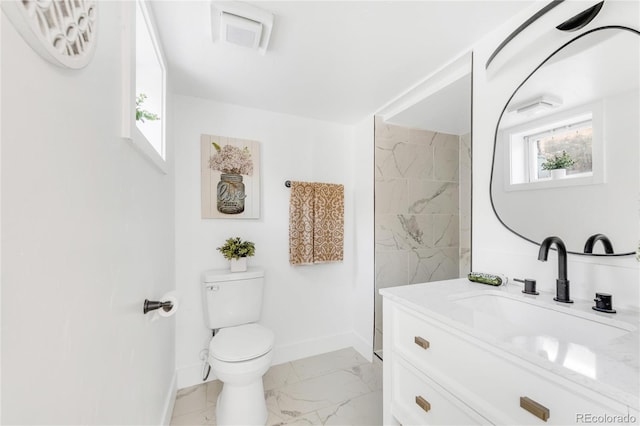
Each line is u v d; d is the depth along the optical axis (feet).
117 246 2.32
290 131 7.27
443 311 2.86
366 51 4.55
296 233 7.05
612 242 2.86
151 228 3.65
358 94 6.14
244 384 4.64
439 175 8.21
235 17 3.64
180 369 5.97
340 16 3.72
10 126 1.08
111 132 2.19
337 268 7.81
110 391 2.13
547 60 3.38
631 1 2.70
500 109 3.99
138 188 3.01
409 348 3.34
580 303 3.01
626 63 2.73
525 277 3.69
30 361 1.19
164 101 4.52
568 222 3.22
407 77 5.39
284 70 5.11
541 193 3.49
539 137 3.49
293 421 4.92
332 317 7.73
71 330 1.54
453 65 4.95
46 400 1.29
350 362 7.05
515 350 2.09
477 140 4.36
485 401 2.40
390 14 3.70
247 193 6.66
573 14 3.02
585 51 3.03
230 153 6.51
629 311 2.73
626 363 1.84
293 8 3.57
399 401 3.51
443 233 8.26
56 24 1.30
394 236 7.49
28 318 1.18
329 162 7.79
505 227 3.93
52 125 1.38
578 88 3.10
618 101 2.80
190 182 6.15
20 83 1.13
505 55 3.69
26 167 1.18
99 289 1.94
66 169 1.52
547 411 1.95
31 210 1.21
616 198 2.82
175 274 5.94
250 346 4.74
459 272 8.47
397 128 7.55
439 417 2.87
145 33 3.58
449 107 6.40
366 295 7.42
